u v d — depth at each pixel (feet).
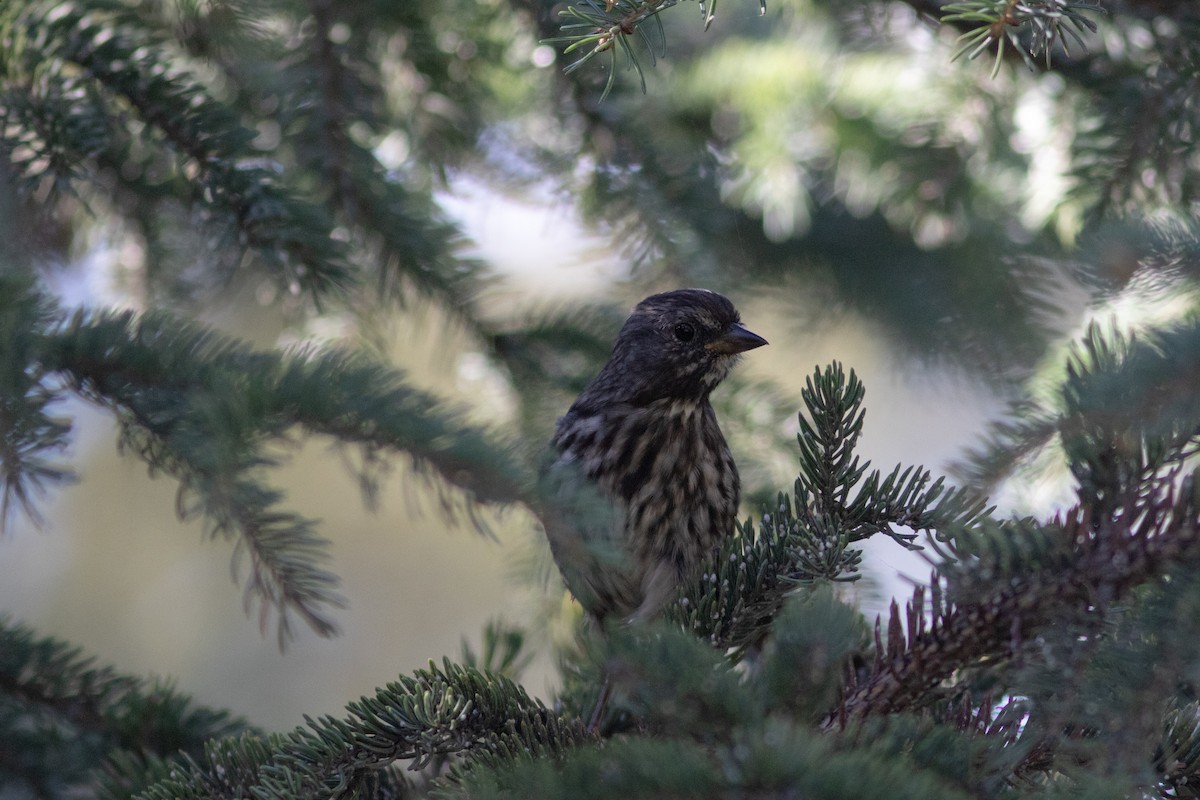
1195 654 16.99
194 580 59.26
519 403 35.12
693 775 14.29
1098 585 18.70
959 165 38.50
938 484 20.71
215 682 58.85
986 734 18.48
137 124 26.99
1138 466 18.81
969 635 19.79
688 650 16.34
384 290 32.40
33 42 26.43
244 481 18.33
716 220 36.40
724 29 40.83
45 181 27.99
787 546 22.09
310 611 18.57
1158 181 29.22
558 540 19.42
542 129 35.04
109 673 27.02
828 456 21.44
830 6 37.42
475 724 20.51
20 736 26.12
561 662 25.86
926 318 41.22
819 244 42.42
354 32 31.27
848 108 38.96
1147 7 28.68
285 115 31.19
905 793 13.98
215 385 18.99
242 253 27.27
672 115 38.81
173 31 31.32
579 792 14.73
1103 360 18.90
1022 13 18.97
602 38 20.22
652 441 31.30
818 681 16.34
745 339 32.50
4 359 18.89
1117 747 16.85
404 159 35.24
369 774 21.72
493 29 33.47
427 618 61.67
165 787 20.80
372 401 18.79
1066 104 33.81
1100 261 22.02
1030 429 19.65
